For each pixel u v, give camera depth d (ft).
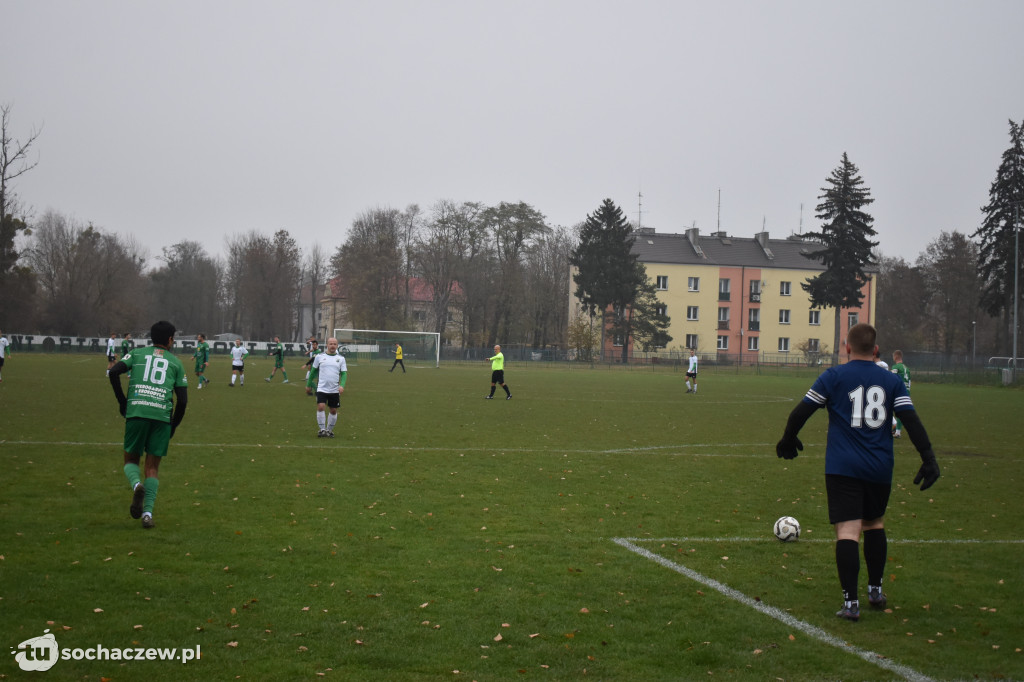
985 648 17.74
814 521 30.68
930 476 19.07
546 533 27.37
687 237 302.86
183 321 336.70
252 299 296.51
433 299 279.69
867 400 19.60
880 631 18.70
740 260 297.12
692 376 123.13
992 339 286.25
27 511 28.27
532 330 302.66
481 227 267.18
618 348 275.80
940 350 300.81
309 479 36.76
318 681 15.06
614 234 255.91
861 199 221.05
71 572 21.17
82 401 73.77
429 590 20.57
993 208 206.39
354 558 23.41
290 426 58.90
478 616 18.78
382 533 26.63
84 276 258.98
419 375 156.66
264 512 29.37
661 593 21.02
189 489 33.37
